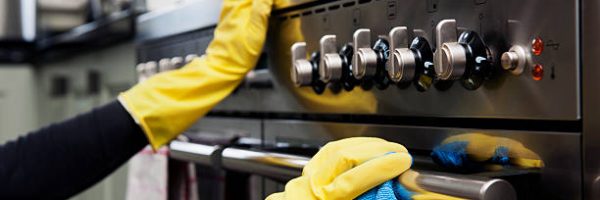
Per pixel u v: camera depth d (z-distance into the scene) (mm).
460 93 466
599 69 376
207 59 692
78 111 1703
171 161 823
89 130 704
